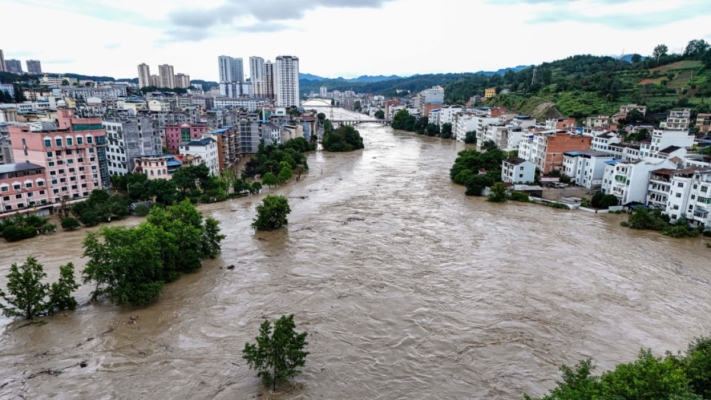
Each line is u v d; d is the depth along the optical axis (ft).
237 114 615.98
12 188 283.38
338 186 395.55
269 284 192.44
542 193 353.31
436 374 131.44
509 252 228.63
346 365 135.33
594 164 365.61
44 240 251.60
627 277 199.31
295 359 123.44
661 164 309.22
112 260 167.94
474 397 121.39
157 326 158.30
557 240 247.70
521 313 166.61
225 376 130.11
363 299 177.99
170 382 127.44
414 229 267.59
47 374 130.93
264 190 383.86
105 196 306.76
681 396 74.18
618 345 146.30
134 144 388.16
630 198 312.09
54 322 160.45
